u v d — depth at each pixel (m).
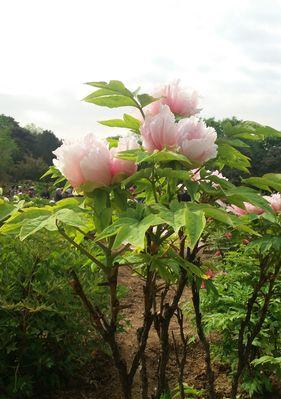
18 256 4.29
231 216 1.67
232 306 4.63
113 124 2.02
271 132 2.15
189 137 1.77
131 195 1.81
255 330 2.88
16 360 4.12
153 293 2.02
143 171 1.72
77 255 4.54
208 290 2.52
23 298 4.20
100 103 1.95
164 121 1.72
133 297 7.47
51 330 4.07
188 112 2.04
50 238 2.23
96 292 4.48
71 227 1.90
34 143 75.38
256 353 4.43
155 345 5.41
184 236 2.12
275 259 2.71
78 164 1.71
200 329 2.82
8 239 4.29
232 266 4.52
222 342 4.54
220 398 4.20
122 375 1.91
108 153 1.73
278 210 2.55
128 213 1.59
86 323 4.36
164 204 1.82
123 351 5.25
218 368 4.78
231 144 2.07
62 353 4.38
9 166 54.91
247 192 1.83
